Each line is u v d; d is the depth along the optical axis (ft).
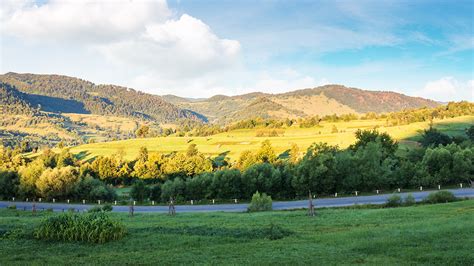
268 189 277.64
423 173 264.93
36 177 353.92
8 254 82.43
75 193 339.16
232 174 284.20
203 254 78.69
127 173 453.17
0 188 363.97
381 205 186.91
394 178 267.39
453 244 74.38
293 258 72.38
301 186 266.98
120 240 96.48
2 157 558.56
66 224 98.48
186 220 139.64
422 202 182.19
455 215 119.96
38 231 98.43
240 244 88.94
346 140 596.29
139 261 73.26
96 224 97.14
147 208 261.24
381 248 76.64
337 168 270.67
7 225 117.39
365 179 263.49
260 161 396.37
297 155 478.18
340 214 141.90
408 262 65.26
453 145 298.35
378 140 332.39
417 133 557.33
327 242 87.71
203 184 290.76
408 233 89.04
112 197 330.95
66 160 537.65
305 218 134.72
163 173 433.89
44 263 72.49
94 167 455.63
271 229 103.40
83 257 78.59
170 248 87.51
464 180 270.46
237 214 161.07
